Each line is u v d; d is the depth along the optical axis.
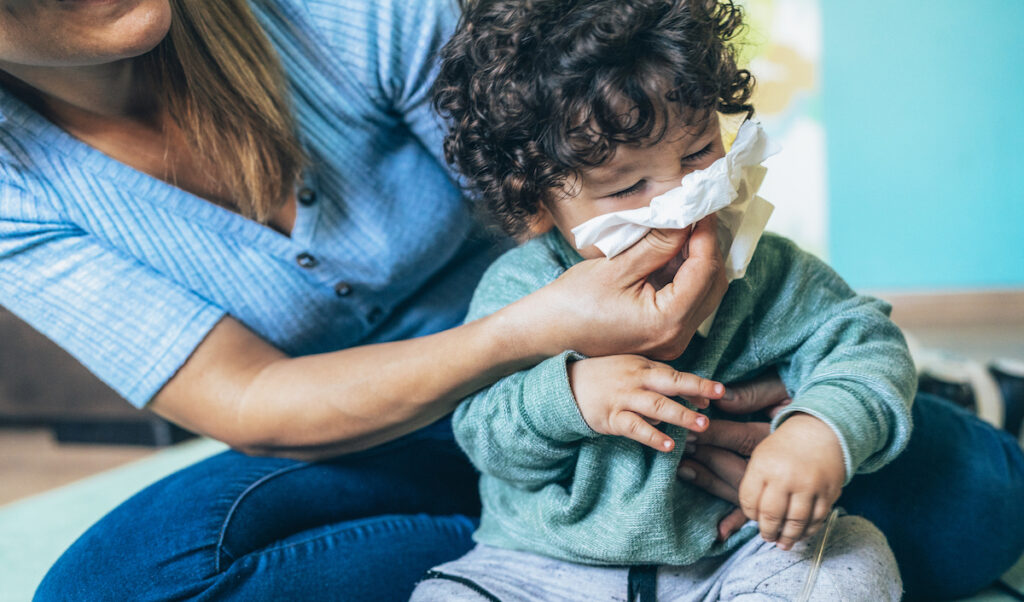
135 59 0.79
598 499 0.77
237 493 0.85
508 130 0.69
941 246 2.87
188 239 0.84
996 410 1.24
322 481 0.90
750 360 0.79
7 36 0.65
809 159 2.92
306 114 0.86
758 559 0.72
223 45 0.78
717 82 0.65
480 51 0.72
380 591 0.85
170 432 2.12
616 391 0.67
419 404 0.76
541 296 0.70
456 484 0.99
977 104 2.77
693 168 0.68
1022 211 2.79
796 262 0.82
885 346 0.77
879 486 0.90
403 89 0.89
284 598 0.80
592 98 0.64
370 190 0.89
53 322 0.83
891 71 2.81
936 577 0.89
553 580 0.77
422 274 0.95
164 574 0.76
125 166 0.81
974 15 2.72
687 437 0.76
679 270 0.68
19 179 0.80
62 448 2.23
